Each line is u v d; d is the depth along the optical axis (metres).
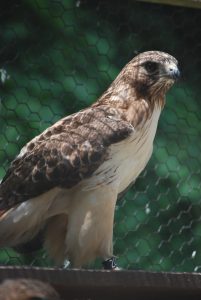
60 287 8.95
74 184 10.70
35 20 13.71
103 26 14.05
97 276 8.99
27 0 13.71
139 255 13.77
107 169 10.74
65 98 13.63
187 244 14.05
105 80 13.91
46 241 11.12
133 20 14.10
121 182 11.05
